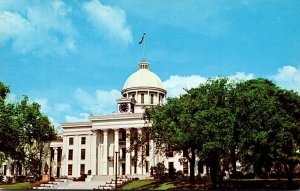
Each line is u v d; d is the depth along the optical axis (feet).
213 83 185.88
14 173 387.34
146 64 432.25
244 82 197.47
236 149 184.34
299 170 283.18
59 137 411.13
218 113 171.42
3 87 258.98
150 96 406.62
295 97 217.15
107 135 358.23
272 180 222.89
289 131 195.11
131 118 350.23
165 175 274.98
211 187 200.34
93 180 320.29
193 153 223.71
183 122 185.06
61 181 309.22
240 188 194.80
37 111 290.76
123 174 352.69
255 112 173.68
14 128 249.55
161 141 222.89
